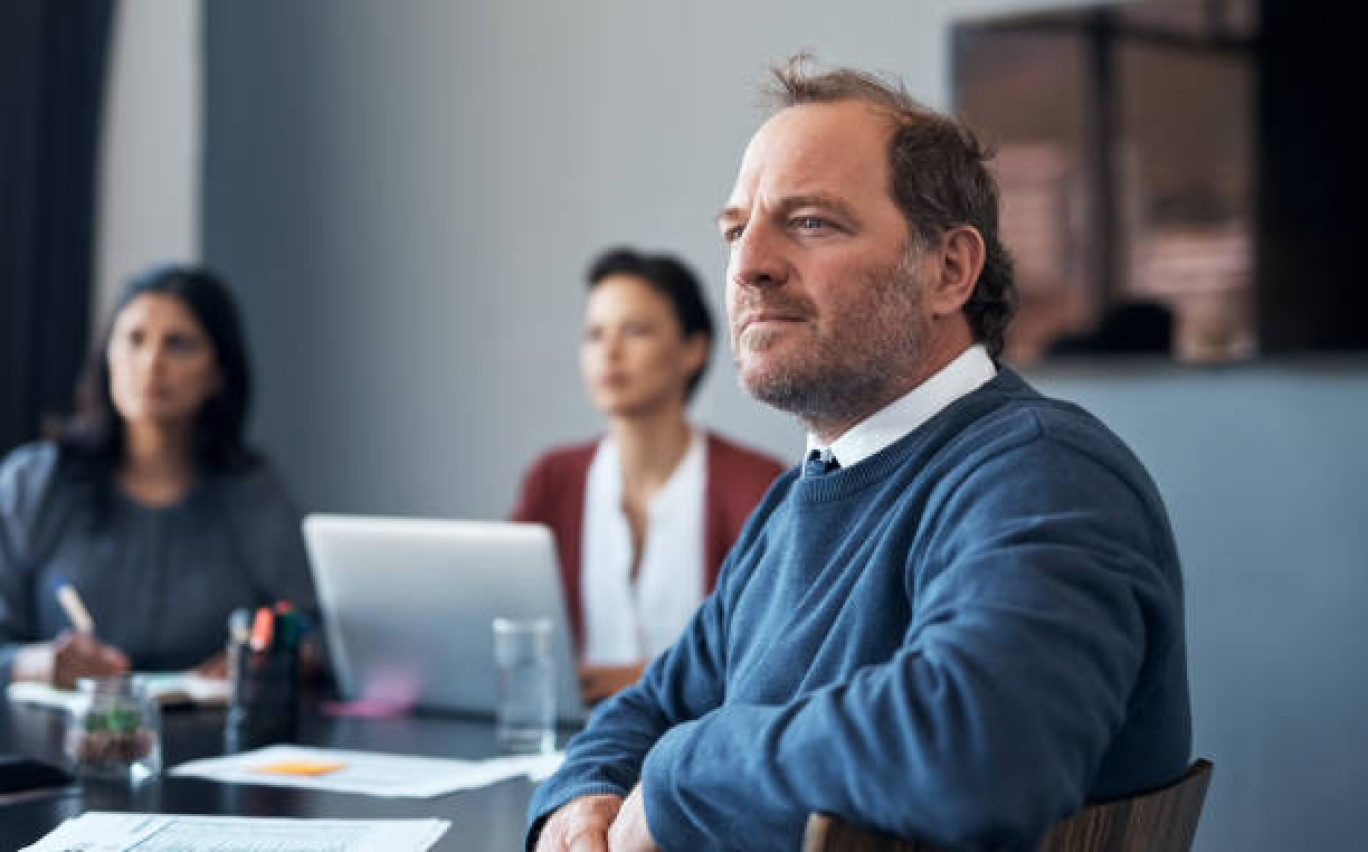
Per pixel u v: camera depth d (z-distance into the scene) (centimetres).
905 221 134
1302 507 301
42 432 358
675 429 288
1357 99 292
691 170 356
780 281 134
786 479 159
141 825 150
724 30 353
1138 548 115
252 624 213
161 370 280
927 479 128
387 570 220
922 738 102
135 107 377
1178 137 306
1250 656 305
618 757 151
